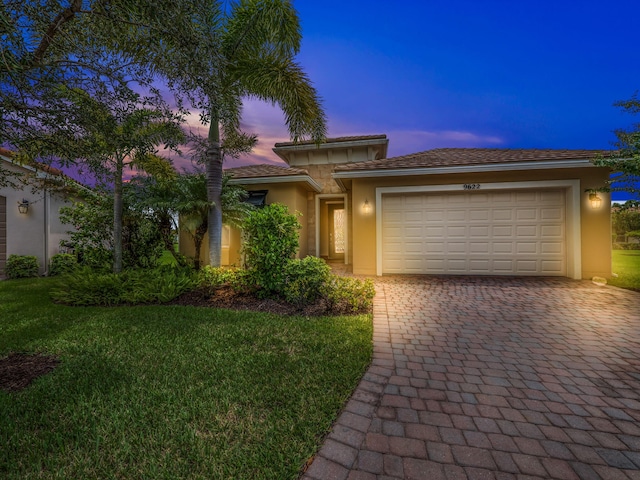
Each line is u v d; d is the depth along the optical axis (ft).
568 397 9.33
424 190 33.27
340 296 20.12
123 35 11.38
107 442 7.08
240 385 9.66
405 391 9.62
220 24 24.30
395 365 11.59
